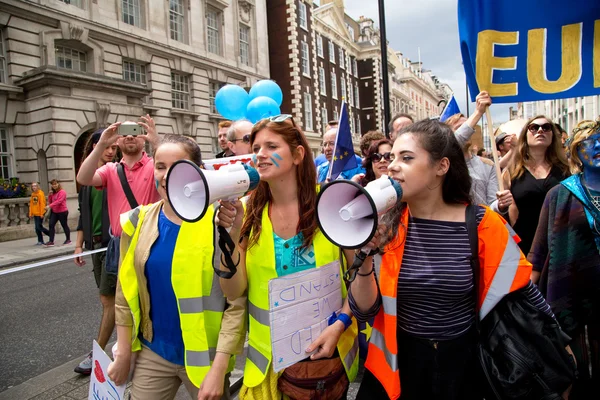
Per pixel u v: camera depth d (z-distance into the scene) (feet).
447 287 4.87
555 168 10.30
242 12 75.77
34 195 37.99
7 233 41.06
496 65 9.41
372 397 5.25
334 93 112.16
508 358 4.71
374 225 3.59
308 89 94.84
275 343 4.96
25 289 20.81
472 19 9.50
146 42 56.24
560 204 6.82
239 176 4.07
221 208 4.38
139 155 10.19
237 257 4.86
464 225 5.02
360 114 133.08
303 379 5.24
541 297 4.97
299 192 5.44
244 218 5.52
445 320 4.97
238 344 5.45
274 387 5.23
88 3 49.52
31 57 44.98
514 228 10.75
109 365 6.06
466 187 5.16
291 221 5.39
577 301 6.70
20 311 16.98
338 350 5.48
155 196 10.07
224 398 6.05
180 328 5.82
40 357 12.25
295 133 5.33
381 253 4.92
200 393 5.13
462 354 4.99
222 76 69.82
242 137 10.43
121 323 6.00
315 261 5.29
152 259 5.81
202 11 65.92
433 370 4.99
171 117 60.59
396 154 5.02
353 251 5.60
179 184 4.00
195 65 64.49
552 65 9.13
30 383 10.06
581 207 6.60
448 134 5.02
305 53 93.50
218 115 67.46
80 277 23.21
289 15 86.63
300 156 5.40
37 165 45.27
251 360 5.38
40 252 34.40
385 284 5.08
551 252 6.91
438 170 4.99
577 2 8.86
